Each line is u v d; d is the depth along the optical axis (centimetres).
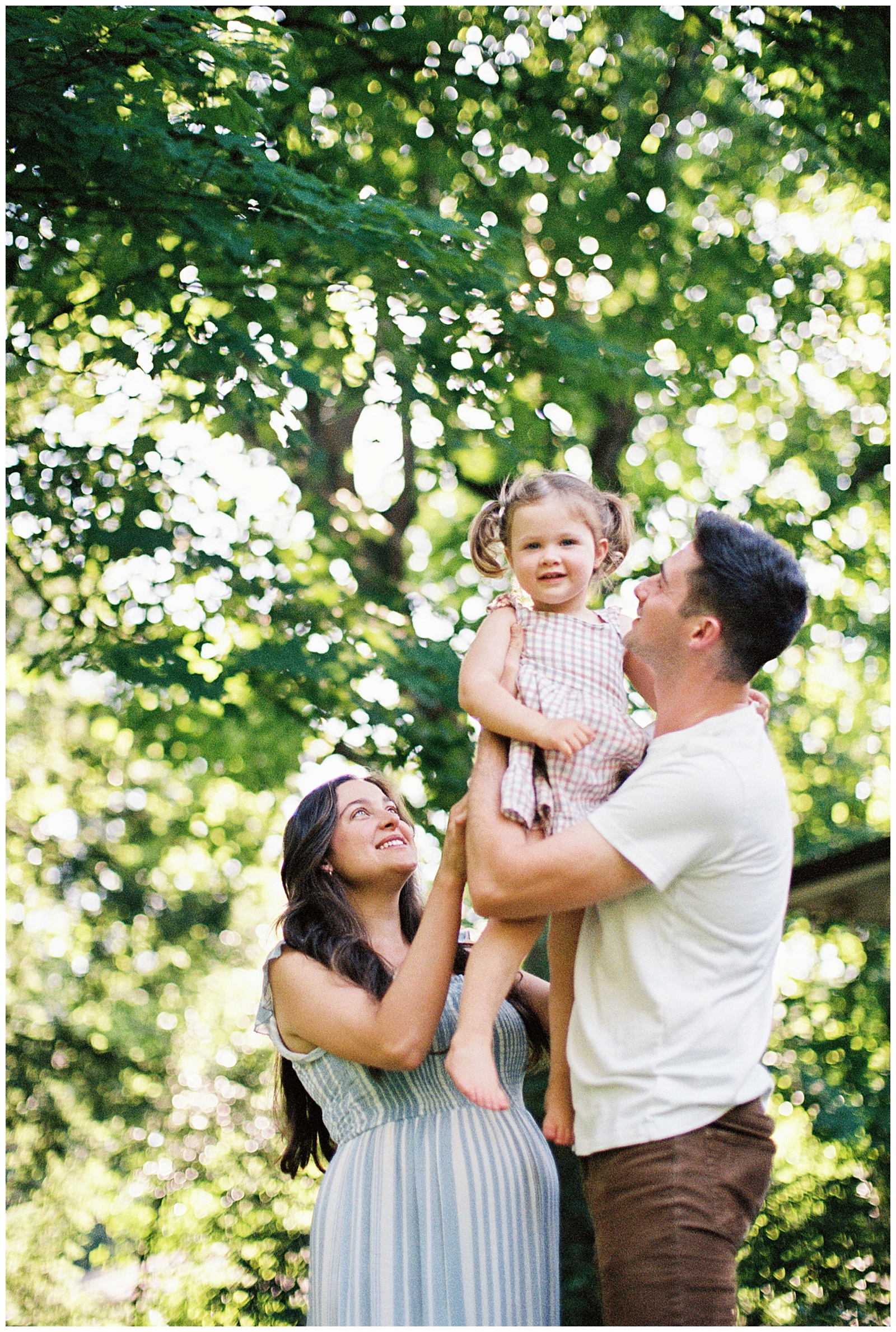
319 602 698
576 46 796
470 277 580
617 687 234
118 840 1016
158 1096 916
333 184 590
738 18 746
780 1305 625
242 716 648
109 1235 819
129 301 545
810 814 1000
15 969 972
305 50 711
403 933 286
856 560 912
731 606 203
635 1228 189
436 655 711
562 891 198
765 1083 201
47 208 495
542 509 241
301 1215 764
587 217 792
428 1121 246
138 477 616
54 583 636
